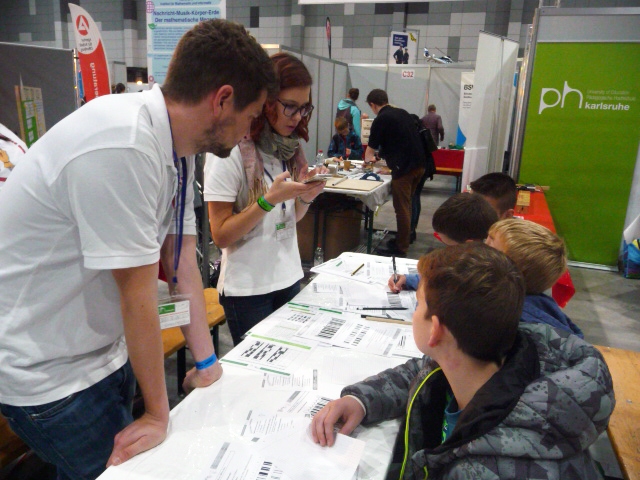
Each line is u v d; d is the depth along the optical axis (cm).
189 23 299
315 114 752
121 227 77
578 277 438
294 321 151
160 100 83
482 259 80
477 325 76
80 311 90
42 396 91
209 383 114
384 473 91
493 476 71
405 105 1005
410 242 538
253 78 84
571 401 71
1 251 84
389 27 1106
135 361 88
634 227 443
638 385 145
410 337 143
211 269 359
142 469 86
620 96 416
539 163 448
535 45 422
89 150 74
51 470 182
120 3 1277
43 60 311
